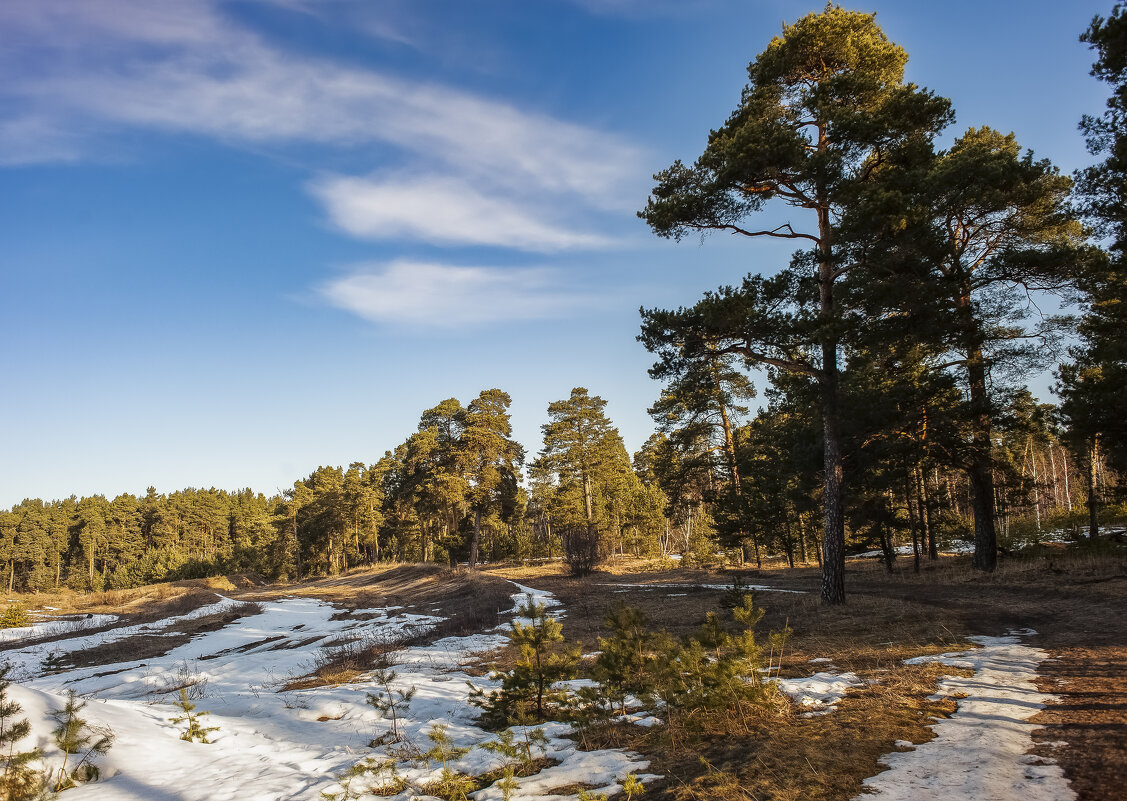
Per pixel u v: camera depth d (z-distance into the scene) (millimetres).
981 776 4469
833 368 17281
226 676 15711
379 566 67312
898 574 25156
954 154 20484
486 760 6453
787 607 16578
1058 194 19906
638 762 5816
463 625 19844
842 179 16312
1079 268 18125
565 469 60125
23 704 7566
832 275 17172
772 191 17234
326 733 8672
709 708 6613
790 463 30125
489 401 56031
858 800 4246
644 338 17719
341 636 21516
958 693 6992
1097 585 14656
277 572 89562
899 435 21000
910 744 5383
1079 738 5082
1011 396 20172
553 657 8391
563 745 6773
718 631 7578
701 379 18438
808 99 16891
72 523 122750
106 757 7129
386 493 76812
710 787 4812
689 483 42094
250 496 152000
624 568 47906
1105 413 15156
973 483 21891
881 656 9648
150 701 12922
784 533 38406
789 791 4527
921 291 16234
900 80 17703
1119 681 6793
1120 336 16125
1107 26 13414
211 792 6238
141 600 40625
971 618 12531
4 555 111812
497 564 57938
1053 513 39219
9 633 29781
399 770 6445
